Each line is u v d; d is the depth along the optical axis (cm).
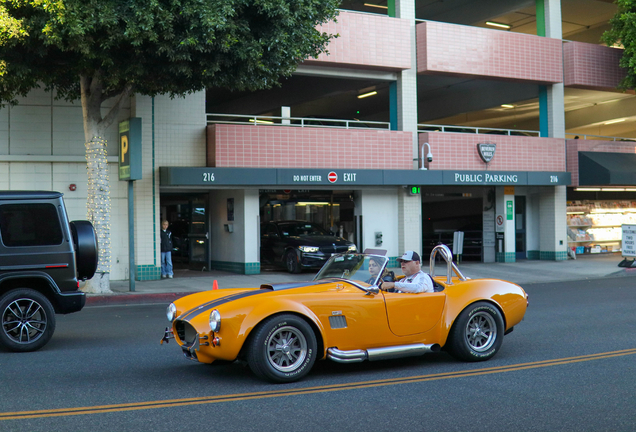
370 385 631
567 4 2520
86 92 1453
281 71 1442
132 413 534
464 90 2672
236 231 1938
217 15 1216
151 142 1759
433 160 2075
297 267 1889
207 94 2730
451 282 766
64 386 630
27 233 836
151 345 863
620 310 1172
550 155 2294
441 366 721
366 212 2052
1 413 534
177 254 2219
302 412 536
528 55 2238
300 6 1359
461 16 2564
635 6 2177
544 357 766
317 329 655
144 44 1266
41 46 1223
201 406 555
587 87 2389
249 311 621
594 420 513
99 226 1447
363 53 1967
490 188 2334
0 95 1432
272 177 1814
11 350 814
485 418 519
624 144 2478
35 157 1669
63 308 854
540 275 1936
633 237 2106
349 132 1959
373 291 680
